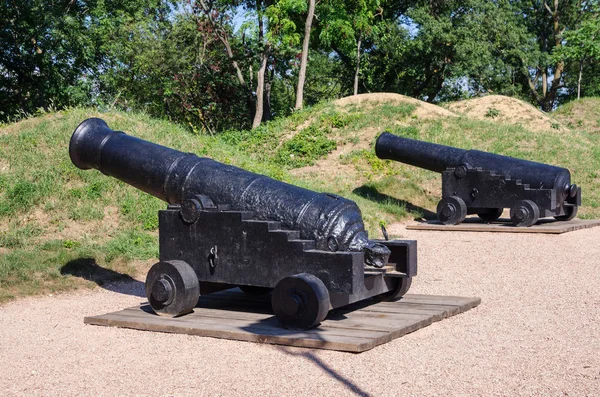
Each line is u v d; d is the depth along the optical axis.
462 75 35.66
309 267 5.53
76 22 26.73
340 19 29.33
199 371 4.53
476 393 3.98
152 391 4.13
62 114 13.50
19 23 26.05
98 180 11.28
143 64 26.36
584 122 32.28
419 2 35.44
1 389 4.25
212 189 6.22
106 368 4.67
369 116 21.25
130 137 6.95
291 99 42.22
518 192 13.61
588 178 17.97
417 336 5.43
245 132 22.41
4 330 5.96
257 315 6.10
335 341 4.97
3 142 11.95
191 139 14.30
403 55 34.44
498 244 11.55
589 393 3.95
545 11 45.84
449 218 14.07
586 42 36.81
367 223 13.59
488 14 35.03
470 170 14.03
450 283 8.00
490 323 5.89
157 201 11.11
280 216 5.88
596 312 6.26
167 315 6.04
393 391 4.04
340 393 4.02
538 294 7.21
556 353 4.86
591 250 10.65
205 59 28.81
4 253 8.77
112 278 8.40
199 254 6.09
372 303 6.53
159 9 30.61
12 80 27.80
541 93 49.59
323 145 19.80
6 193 10.48
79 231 10.03
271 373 4.45
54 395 4.11
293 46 31.59
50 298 7.43
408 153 15.02
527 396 3.92
